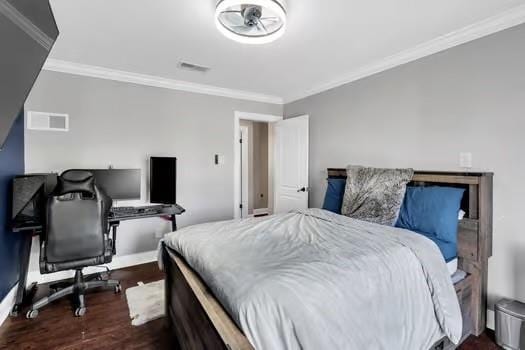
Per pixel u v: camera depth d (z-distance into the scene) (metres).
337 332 1.11
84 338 1.93
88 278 2.82
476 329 1.96
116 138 3.19
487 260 2.04
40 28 1.18
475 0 1.77
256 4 1.63
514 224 1.97
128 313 2.25
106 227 2.39
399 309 1.39
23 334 1.97
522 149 1.92
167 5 1.81
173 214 2.94
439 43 2.34
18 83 1.25
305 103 3.95
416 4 1.81
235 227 2.13
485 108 2.10
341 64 2.90
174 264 1.94
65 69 2.89
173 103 3.54
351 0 1.75
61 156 2.91
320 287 1.19
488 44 2.08
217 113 3.87
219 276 1.33
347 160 3.31
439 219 2.05
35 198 2.40
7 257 2.28
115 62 2.84
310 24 2.07
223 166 3.93
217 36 2.26
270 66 2.96
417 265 1.59
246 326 1.04
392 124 2.79
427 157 2.49
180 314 1.76
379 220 2.34
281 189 4.27
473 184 2.04
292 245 1.68
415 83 2.58
